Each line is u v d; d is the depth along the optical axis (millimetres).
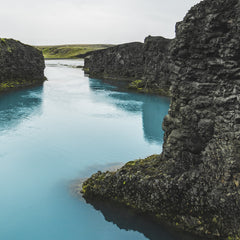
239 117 19031
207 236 19578
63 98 73750
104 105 66812
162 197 21781
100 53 132625
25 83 91000
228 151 19500
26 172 32094
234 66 19141
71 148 39531
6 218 23906
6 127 47656
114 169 33188
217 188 19703
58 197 26797
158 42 81938
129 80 116750
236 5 18688
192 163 21703
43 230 22500
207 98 21000
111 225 22719
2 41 83000
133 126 50906
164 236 21094
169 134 24578
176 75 22844
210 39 20000
